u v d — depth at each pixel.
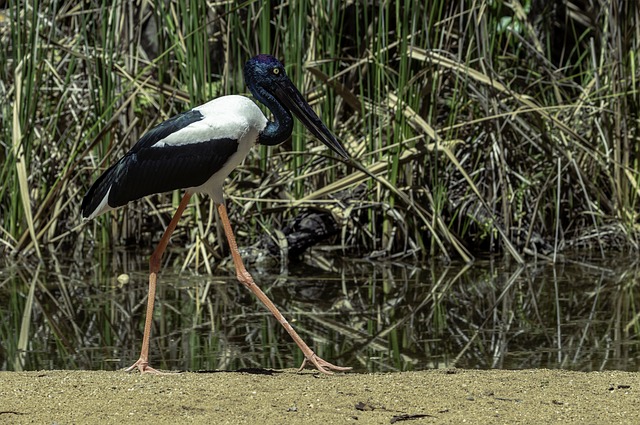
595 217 14.29
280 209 13.59
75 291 11.70
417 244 13.65
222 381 7.45
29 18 14.22
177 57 13.62
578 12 15.36
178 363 8.87
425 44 13.70
